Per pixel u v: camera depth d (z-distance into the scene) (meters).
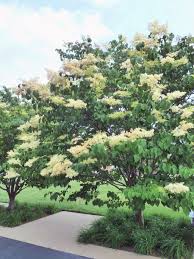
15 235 5.96
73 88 5.18
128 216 6.44
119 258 4.80
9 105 7.46
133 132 4.17
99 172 5.29
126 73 5.38
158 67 5.21
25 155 5.73
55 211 7.96
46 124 5.46
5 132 7.11
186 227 5.44
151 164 4.63
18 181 7.42
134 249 5.08
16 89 5.31
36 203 8.66
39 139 5.60
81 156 4.39
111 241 5.32
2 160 7.14
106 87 5.24
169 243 4.89
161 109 4.52
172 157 4.45
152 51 5.44
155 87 4.69
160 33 5.61
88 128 5.27
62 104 5.08
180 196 4.07
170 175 4.61
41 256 4.86
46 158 5.44
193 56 5.57
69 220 7.17
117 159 4.81
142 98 4.64
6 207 7.96
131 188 4.23
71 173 4.58
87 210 8.03
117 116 4.75
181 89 5.29
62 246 5.34
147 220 6.16
